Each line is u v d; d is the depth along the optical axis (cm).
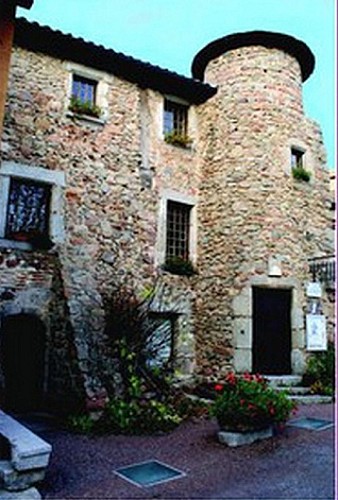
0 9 509
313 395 826
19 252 786
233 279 920
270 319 923
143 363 761
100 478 439
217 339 919
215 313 937
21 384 781
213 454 512
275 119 997
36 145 836
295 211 980
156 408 671
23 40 855
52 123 862
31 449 397
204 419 693
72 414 679
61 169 853
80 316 734
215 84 1052
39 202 838
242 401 560
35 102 852
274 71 1022
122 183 919
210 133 1035
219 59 1060
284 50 1047
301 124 1039
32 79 858
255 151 969
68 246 830
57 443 559
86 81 934
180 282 963
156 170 977
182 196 1002
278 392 617
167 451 527
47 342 785
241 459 491
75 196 858
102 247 867
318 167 1072
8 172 797
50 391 755
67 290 762
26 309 776
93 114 905
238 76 1020
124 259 890
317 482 414
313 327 941
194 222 1013
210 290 958
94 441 570
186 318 957
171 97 1039
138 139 959
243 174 961
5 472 386
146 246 927
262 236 927
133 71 962
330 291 1005
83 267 823
